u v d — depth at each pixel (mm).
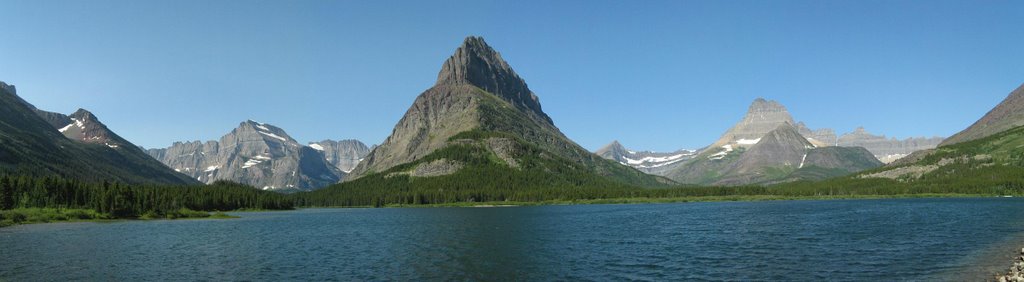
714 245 105625
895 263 78938
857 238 112250
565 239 122812
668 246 105750
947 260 80312
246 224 196375
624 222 178125
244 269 84125
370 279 74562
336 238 132500
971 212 193125
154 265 88875
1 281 75188
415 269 82188
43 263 91250
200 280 75250
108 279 76438
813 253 91125
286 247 112812
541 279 73000
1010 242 99062
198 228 173125
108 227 177875
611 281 70688
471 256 95875
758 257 88062
